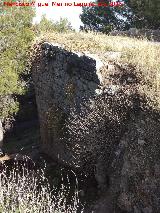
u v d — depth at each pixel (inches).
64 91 442.0
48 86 482.0
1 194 203.8
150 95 334.6
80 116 401.1
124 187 324.5
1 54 588.4
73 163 412.2
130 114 347.9
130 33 742.5
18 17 605.9
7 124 722.8
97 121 368.2
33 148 529.0
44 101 495.8
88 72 397.4
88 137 376.5
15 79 581.9
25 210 196.1
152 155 311.6
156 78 353.1
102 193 358.6
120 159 342.3
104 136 363.6
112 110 361.7
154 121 320.5
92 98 386.6
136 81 370.6
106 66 394.6
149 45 453.1
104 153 362.0
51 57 474.9
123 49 442.0
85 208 345.1
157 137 313.4
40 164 458.9
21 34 596.1
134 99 350.9
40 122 513.0
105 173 360.2
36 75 518.3
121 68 393.4
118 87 370.3
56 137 458.0
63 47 455.8
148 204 304.8
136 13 935.7
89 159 380.5
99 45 453.4
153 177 305.6
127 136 340.8
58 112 454.3
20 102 743.7
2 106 617.0
